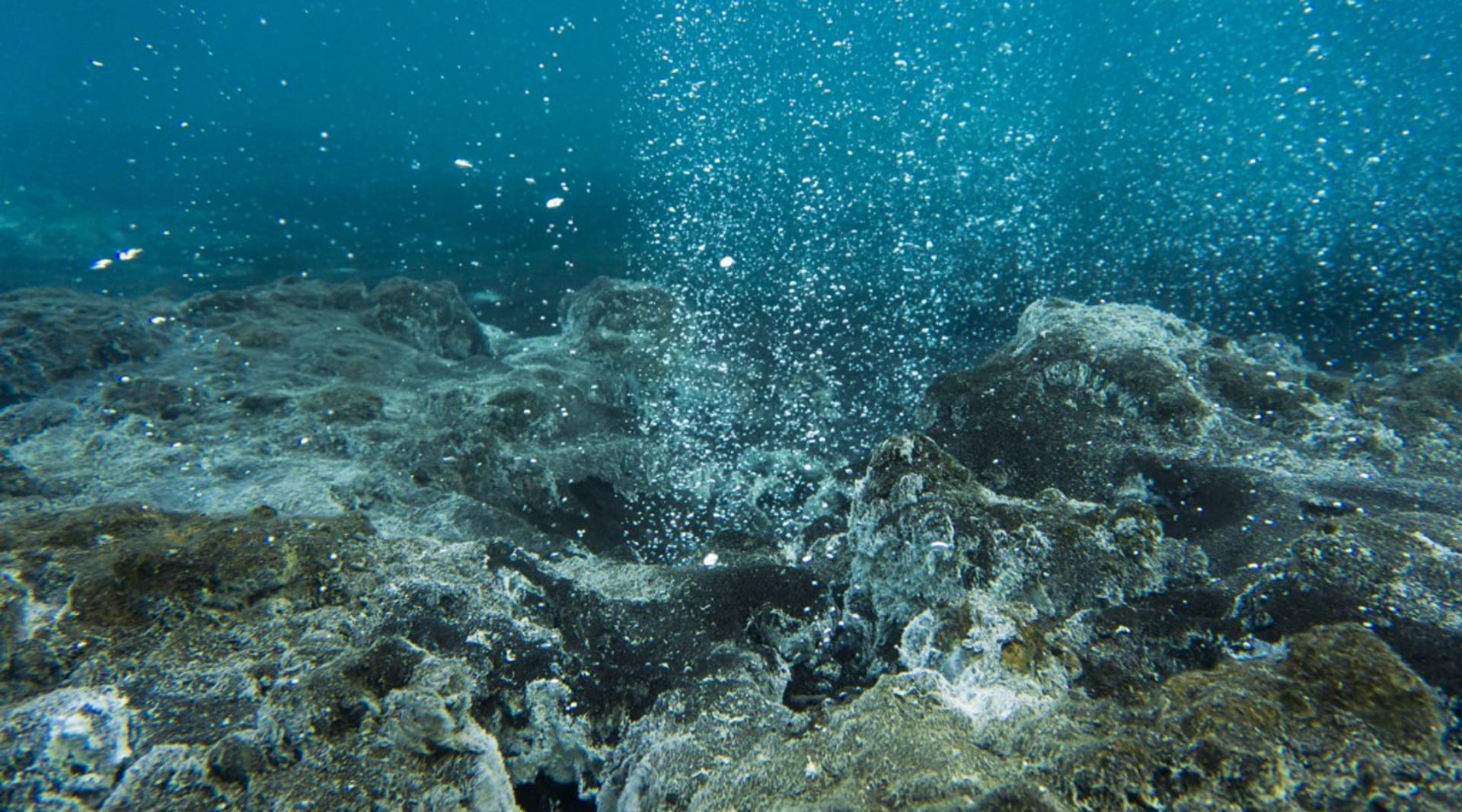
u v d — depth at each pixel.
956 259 12.24
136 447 5.52
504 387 6.49
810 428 7.21
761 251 13.27
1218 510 3.86
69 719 2.28
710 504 6.08
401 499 5.15
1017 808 1.74
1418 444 4.29
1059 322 5.30
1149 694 2.50
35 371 6.50
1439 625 2.36
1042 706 2.34
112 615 2.84
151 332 7.20
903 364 8.57
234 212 17.34
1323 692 1.97
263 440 5.70
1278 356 6.41
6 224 15.73
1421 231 11.72
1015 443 4.59
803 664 3.53
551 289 12.10
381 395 6.60
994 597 3.11
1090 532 3.23
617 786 2.80
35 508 4.70
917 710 2.29
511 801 2.42
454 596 3.23
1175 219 13.49
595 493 6.07
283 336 7.50
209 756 2.19
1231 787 1.79
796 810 1.96
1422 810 1.72
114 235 15.16
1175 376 4.61
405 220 16.80
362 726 2.33
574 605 3.54
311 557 3.23
